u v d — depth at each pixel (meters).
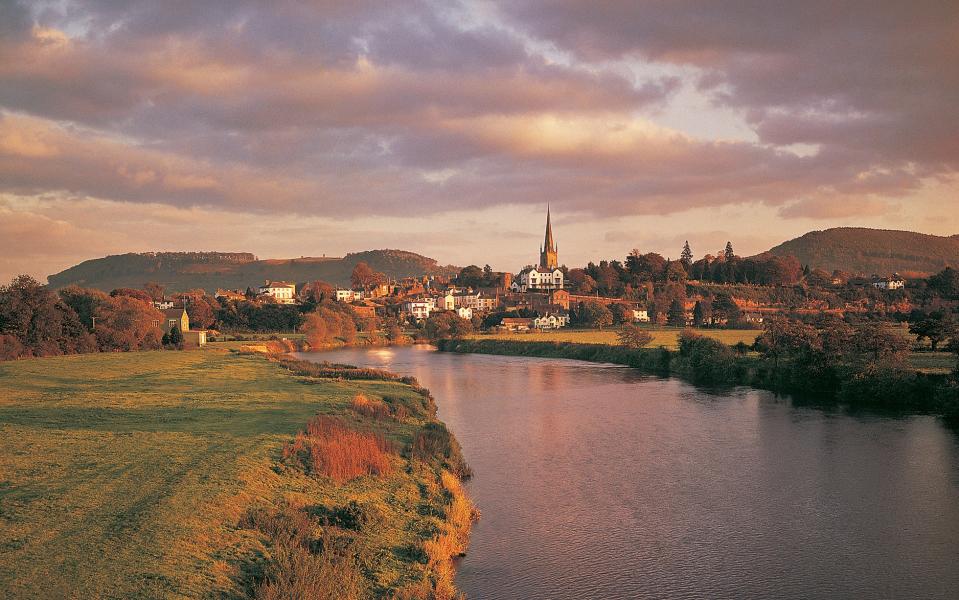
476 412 70.19
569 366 123.81
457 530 33.25
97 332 126.56
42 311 112.94
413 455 43.12
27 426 41.38
